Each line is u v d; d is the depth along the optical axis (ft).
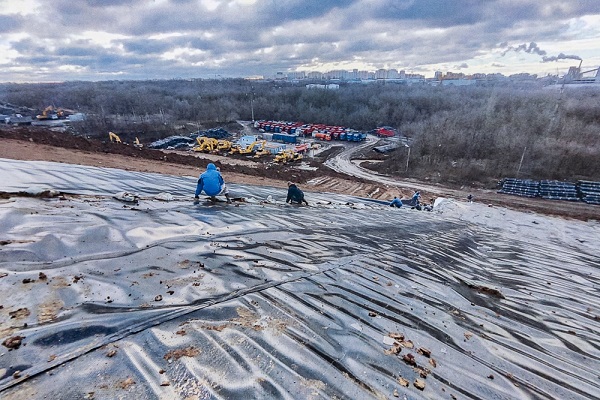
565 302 12.10
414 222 26.04
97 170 20.61
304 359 5.90
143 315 6.41
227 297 7.57
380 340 6.94
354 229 17.84
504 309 10.16
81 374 4.84
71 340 5.51
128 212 13.16
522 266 17.15
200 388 4.90
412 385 5.72
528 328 9.00
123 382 4.81
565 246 27.68
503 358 7.21
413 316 8.34
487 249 20.58
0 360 4.90
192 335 6.03
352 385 5.47
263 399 4.90
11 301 6.39
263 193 27.32
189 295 7.48
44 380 4.65
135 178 20.93
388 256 13.29
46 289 6.96
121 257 9.09
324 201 30.42
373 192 53.72
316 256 11.59
